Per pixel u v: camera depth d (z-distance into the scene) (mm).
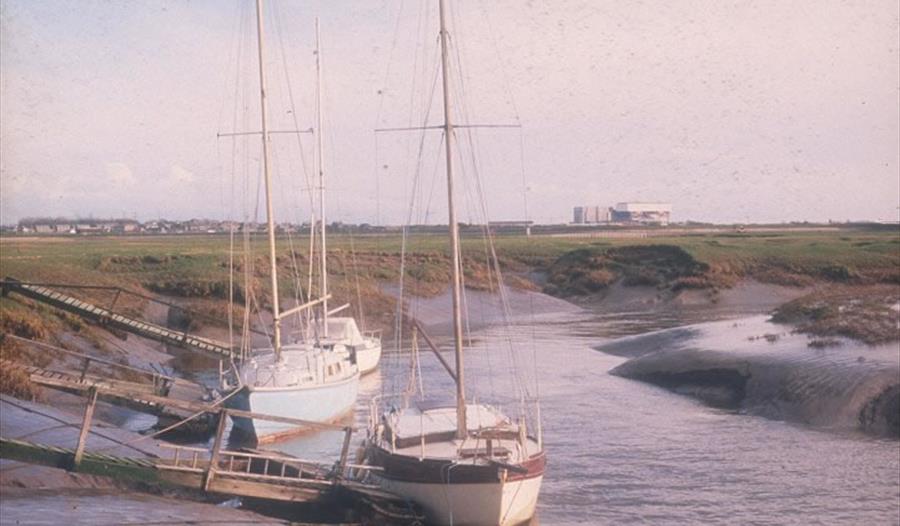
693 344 55281
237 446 34562
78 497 22078
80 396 37062
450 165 27172
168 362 58125
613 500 28750
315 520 25844
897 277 112312
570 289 122875
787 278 113250
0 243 108250
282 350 40562
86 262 85812
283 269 92312
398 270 102375
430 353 63719
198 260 92562
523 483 24750
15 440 23766
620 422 40219
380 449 26156
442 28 27281
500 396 46000
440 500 24641
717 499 28938
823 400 40781
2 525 18672
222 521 21688
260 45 39750
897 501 28656
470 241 159875
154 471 24688
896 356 44188
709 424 39812
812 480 30969
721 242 141500
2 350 39062
